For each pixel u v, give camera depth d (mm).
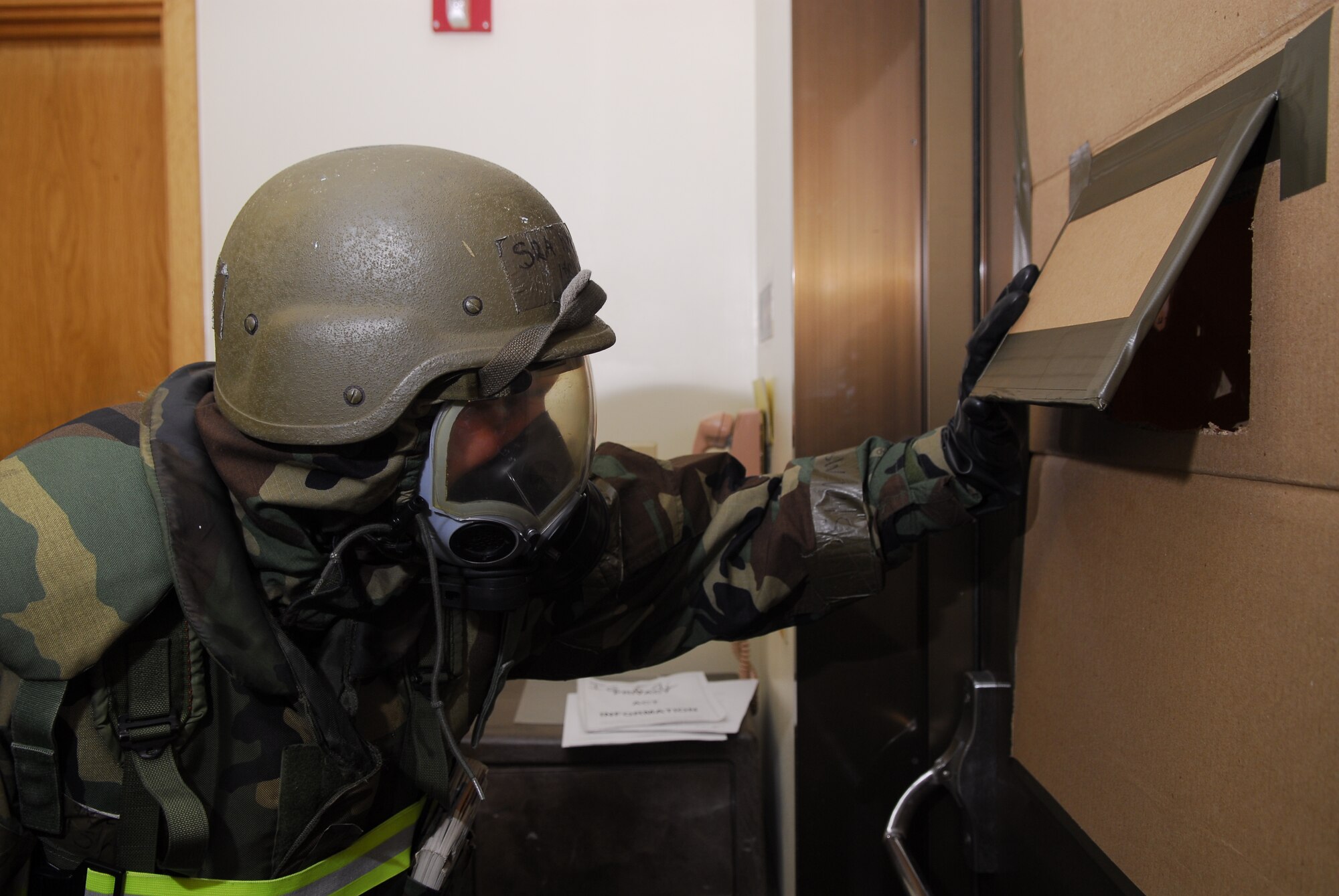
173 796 526
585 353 583
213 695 554
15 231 1382
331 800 547
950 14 886
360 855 619
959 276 898
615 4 1370
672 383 1401
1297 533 404
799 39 925
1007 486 670
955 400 904
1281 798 415
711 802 1098
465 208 554
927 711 921
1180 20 504
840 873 950
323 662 579
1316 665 391
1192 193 453
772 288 1180
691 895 1095
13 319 1389
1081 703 643
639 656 791
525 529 565
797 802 952
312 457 526
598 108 1376
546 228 606
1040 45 721
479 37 1367
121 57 1373
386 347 517
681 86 1376
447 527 555
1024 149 754
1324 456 387
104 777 534
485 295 548
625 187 1384
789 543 731
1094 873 621
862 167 923
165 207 1382
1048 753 703
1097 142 614
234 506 562
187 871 537
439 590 551
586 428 625
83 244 1382
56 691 497
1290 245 413
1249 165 448
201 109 1344
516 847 1099
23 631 489
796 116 927
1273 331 427
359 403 514
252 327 538
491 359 532
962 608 912
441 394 536
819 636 939
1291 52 410
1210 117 470
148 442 547
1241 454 451
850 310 931
